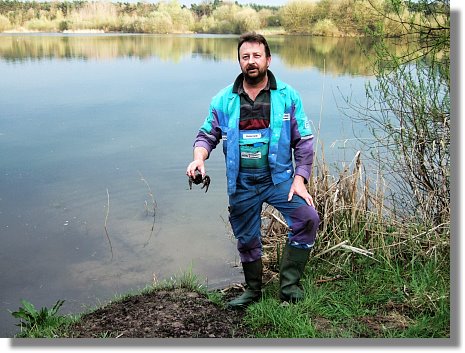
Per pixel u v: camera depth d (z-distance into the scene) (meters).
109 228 5.83
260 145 3.74
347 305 3.93
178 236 5.64
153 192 6.78
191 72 15.43
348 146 6.05
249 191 3.86
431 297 3.84
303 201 3.83
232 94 3.72
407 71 4.79
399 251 4.50
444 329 3.54
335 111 9.36
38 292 4.64
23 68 16.89
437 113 4.66
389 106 4.82
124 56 19.58
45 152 8.40
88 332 3.64
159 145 8.69
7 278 4.85
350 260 4.50
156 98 12.10
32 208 6.33
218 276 4.88
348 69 13.03
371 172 5.20
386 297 4.00
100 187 6.94
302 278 4.35
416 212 4.84
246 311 3.96
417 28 4.87
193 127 9.76
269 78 3.71
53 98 12.28
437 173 4.70
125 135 9.29
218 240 5.55
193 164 3.70
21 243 5.51
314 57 15.73
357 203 4.75
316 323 3.72
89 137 9.21
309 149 3.81
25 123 10.19
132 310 3.94
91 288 4.70
